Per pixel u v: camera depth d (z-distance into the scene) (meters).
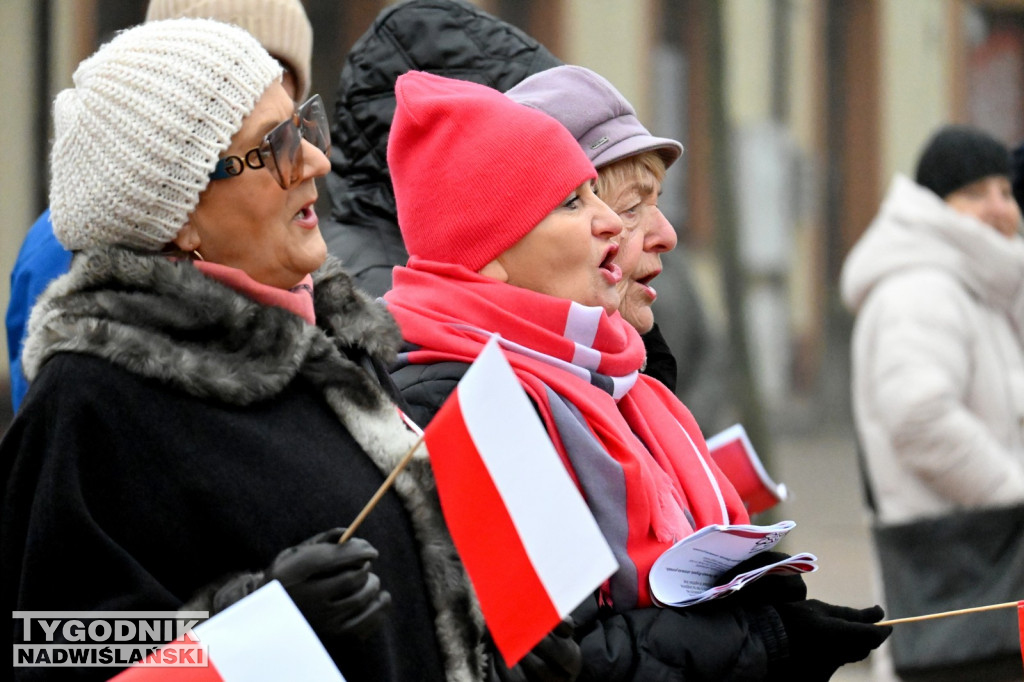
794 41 53.66
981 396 14.35
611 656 7.30
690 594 7.60
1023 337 14.88
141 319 6.34
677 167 48.06
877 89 56.59
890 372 14.14
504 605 6.20
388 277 10.07
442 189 8.26
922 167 15.26
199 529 6.30
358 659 6.44
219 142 6.57
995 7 61.50
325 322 7.23
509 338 8.12
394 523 6.71
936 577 13.46
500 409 6.35
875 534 13.99
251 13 10.73
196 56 6.59
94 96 6.57
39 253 9.41
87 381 6.21
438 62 10.22
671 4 47.44
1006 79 62.50
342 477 6.59
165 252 6.75
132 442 6.22
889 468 14.27
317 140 6.96
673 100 47.78
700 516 8.45
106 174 6.52
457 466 6.27
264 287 6.75
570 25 44.09
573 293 8.23
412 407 7.77
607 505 7.71
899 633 13.61
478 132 8.23
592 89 8.98
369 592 6.10
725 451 9.73
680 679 7.36
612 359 8.30
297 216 6.87
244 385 6.40
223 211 6.67
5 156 30.64
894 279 14.60
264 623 5.87
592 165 8.41
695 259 48.25
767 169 52.31
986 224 15.05
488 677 6.87
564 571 6.19
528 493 6.29
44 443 6.23
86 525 6.07
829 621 8.07
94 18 32.00
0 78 30.41
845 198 56.50
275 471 6.43
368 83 10.37
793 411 52.91
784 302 53.12
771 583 8.04
